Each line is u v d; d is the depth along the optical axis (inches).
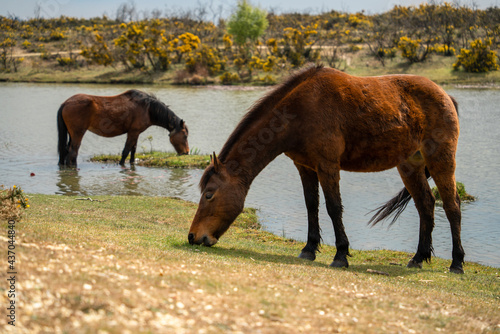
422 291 264.8
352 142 309.4
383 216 375.9
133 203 508.7
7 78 2662.4
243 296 185.0
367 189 654.5
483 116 1365.7
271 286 209.0
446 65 2433.6
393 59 2593.5
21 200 300.5
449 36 2706.7
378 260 374.9
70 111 729.0
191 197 581.3
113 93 2006.6
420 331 182.7
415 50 2500.0
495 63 2306.8
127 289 166.9
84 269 181.3
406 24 3339.1
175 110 1542.8
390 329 176.9
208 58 2640.3
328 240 450.0
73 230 304.0
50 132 1138.7
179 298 167.6
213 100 1817.2
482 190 631.2
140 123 775.7
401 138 318.3
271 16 4463.6
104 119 745.6
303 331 156.9
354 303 206.1
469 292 287.6
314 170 312.0
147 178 685.9
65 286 157.8
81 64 2920.8
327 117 299.4
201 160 790.5
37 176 679.7
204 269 225.6
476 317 223.9
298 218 516.7
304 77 309.6
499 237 450.6
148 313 147.6
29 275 162.7
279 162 847.7
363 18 4183.1
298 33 2731.3
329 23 4018.2
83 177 682.2
